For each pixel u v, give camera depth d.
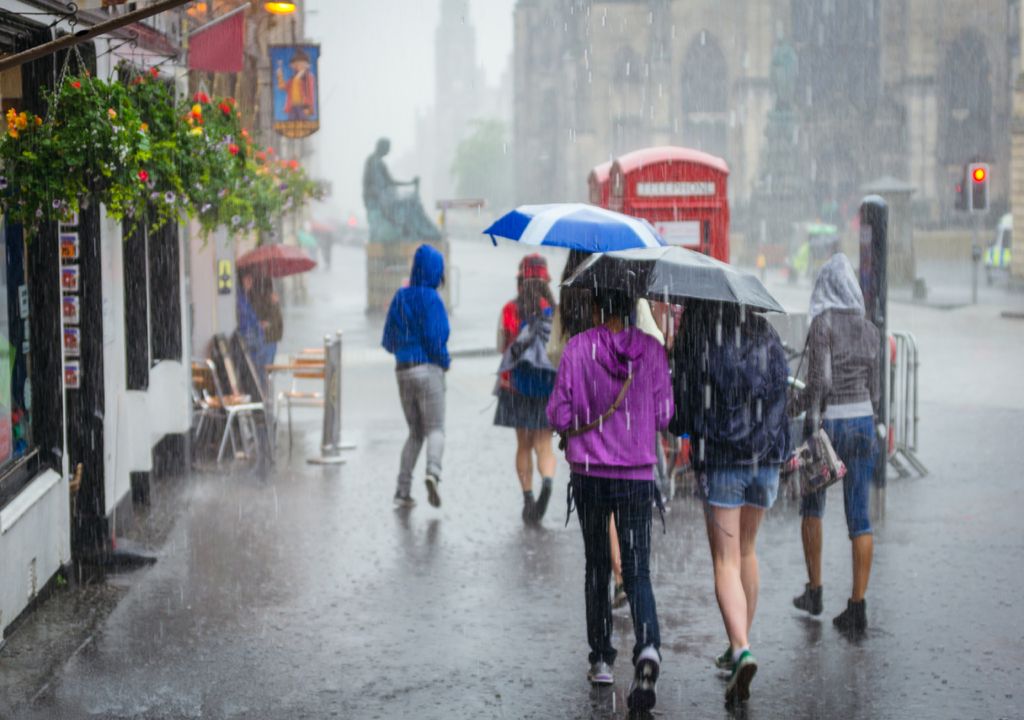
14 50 8.41
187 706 6.91
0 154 7.91
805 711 6.82
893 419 13.38
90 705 6.89
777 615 8.52
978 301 41.44
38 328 8.88
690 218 15.02
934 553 10.10
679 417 7.24
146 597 8.97
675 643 8.01
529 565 9.91
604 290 7.15
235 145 12.02
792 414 8.24
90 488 9.74
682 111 102.50
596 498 7.12
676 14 101.00
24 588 8.26
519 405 11.20
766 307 6.96
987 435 15.73
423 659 7.71
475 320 36.38
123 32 10.23
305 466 14.20
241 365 15.69
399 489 12.09
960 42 90.69
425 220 40.03
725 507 7.18
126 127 8.31
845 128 94.56
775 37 96.88
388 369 23.73
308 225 69.31
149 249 13.23
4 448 8.17
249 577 9.53
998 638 7.98
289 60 20.67
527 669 7.54
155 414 13.27
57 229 8.87
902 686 7.18
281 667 7.55
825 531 10.90
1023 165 48.50
